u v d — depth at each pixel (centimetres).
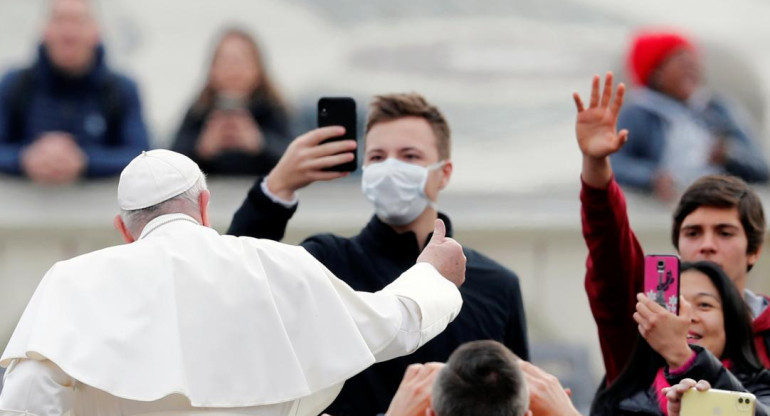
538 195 3650
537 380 1546
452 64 3666
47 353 1359
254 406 1411
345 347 1433
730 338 1830
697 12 3722
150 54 3494
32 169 3425
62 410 1380
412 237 1931
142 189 1474
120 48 3484
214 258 1433
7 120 3428
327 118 1944
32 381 1366
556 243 3600
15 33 3438
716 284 1842
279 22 3559
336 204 3525
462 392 1388
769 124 3712
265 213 1920
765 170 3678
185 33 3512
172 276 1413
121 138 3484
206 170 3481
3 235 3416
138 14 3491
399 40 3628
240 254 1445
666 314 1664
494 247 3594
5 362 1415
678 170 3631
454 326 1881
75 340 1376
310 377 1427
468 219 3600
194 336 1393
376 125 1991
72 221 3438
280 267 1449
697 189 1978
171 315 1394
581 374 3400
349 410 1834
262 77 3525
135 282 1411
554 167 3678
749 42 3700
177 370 1367
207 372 1384
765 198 3656
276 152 3509
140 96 3484
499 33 3684
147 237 1460
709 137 3650
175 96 3500
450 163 2020
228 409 1397
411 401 1536
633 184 3612
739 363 1823
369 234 1945
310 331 1434
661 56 3634
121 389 1359
